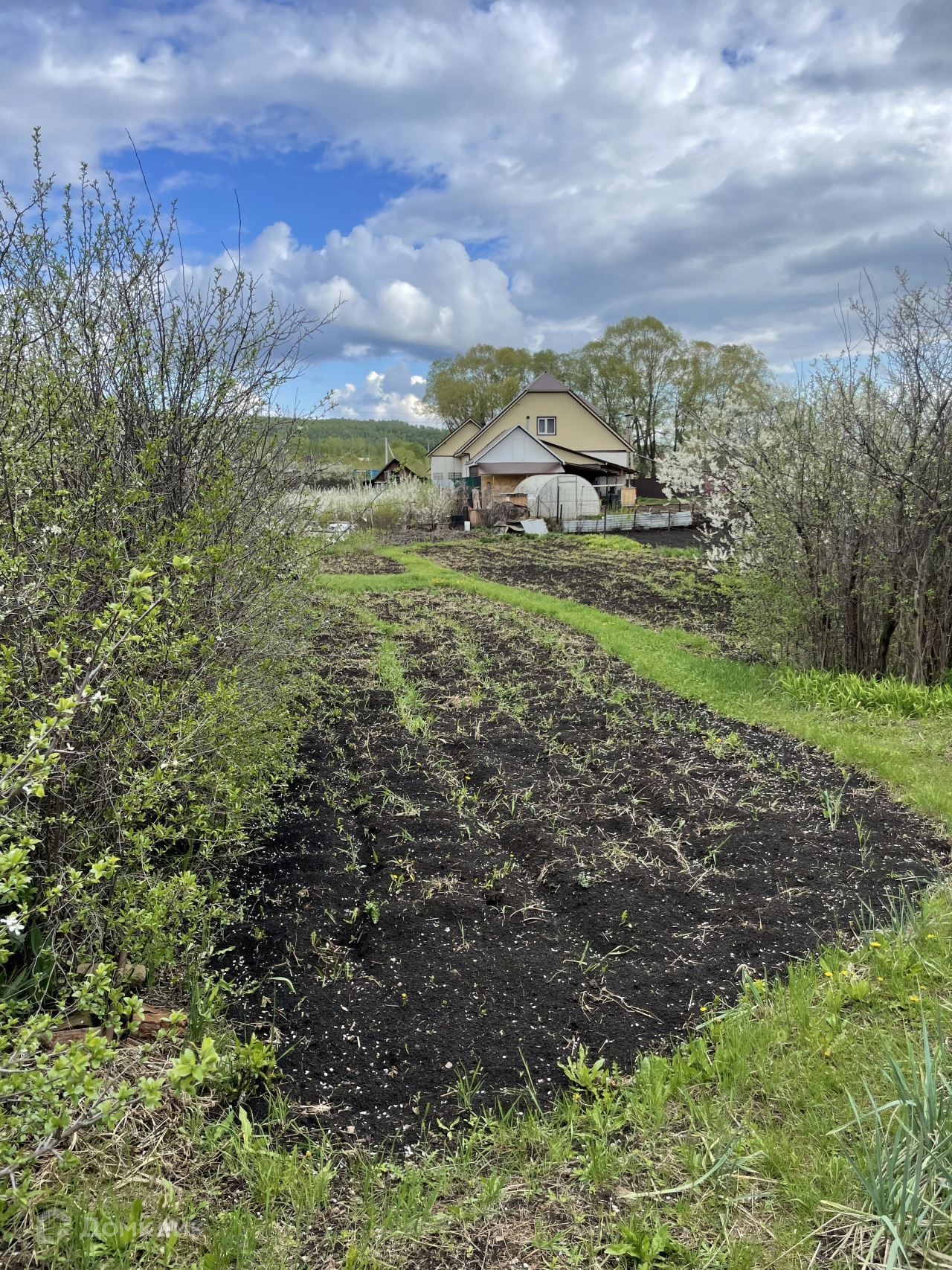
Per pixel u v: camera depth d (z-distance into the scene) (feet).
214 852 14.67
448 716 24.43
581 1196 8.17
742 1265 7.28
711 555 36.73
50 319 13.37
